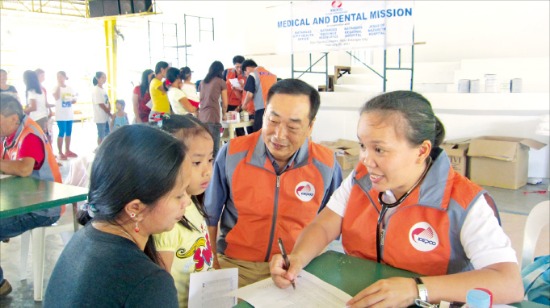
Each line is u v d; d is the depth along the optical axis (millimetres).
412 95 1128
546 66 5414
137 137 864
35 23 13492
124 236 885
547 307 1027
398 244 1238
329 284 1152
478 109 5191
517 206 4027
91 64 14688
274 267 1168
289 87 1540
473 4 6375
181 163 882
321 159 1706
